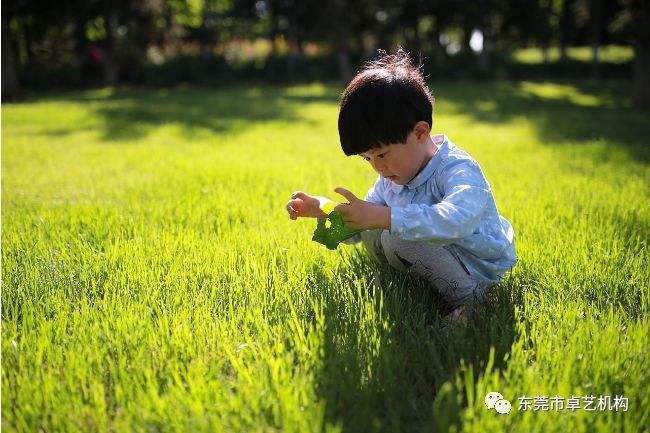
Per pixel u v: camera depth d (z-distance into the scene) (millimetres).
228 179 5180
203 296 2488
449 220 2221
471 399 1696
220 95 19625
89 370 1942
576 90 21656
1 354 2045
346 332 2178
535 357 2066
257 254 3047
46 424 1708
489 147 7488
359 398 1797
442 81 27469
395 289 2475
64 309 2432
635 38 15172
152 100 17234
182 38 32250
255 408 1716
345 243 2996
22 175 5691
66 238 3404
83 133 9492
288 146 7773
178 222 3785
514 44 36188
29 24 24312
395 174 2445
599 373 1871
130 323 2213
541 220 3564
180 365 1975
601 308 2414
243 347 2051
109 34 24469
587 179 5164
